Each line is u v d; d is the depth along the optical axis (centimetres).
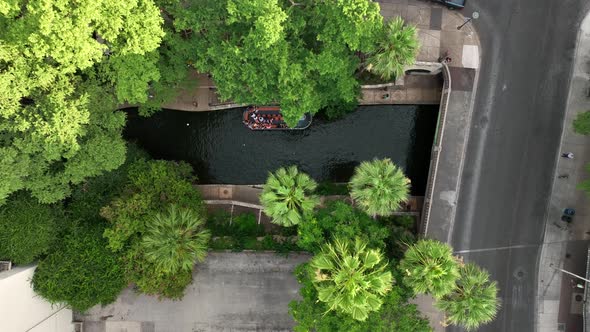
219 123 3662
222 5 2408
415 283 2394
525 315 3319
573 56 3259
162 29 2495
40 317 2938
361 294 2192
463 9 3278
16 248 2759
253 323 3372
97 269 2877
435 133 3406
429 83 3525
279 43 2369
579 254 3297
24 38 2198
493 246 3319
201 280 3369
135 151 3425
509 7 3262
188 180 3391
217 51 2489
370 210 2525
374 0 3294
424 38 3303
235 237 3394
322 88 2788
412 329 2520
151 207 2980
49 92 2508
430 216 3325
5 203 2795
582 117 2894
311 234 2548
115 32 2259
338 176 3706
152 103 3114
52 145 2478
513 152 3297
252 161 3725
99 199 3125
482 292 2502
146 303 3375
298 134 3675
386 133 3644
